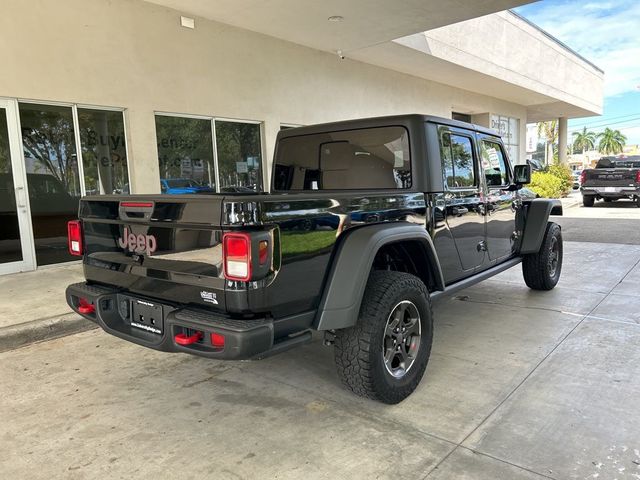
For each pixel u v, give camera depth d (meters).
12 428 2.99
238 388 3.50
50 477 2.48
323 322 2.76
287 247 2.56
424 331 3.35
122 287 3.10
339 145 4.17
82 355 4.27
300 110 11.18
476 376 3.56
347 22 9.39
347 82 12.49
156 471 2.50
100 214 3.14
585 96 23.30
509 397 3.21
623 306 5.23
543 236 5.51
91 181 7.88
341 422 2.96
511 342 4.24
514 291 6.05
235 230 2.39
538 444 2.65
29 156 7.20
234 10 8.59
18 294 5.83
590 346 4.09
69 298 3.38
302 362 3.96
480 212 4.45
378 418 3.00
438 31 12.52
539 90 18.42
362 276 2.82
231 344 2.37
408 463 2.51
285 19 9.14
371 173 3.97
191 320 2.52
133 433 2.90
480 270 4.55
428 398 3.24
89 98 7.59
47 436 2.88
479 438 2.73
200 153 9.36
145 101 8.27
